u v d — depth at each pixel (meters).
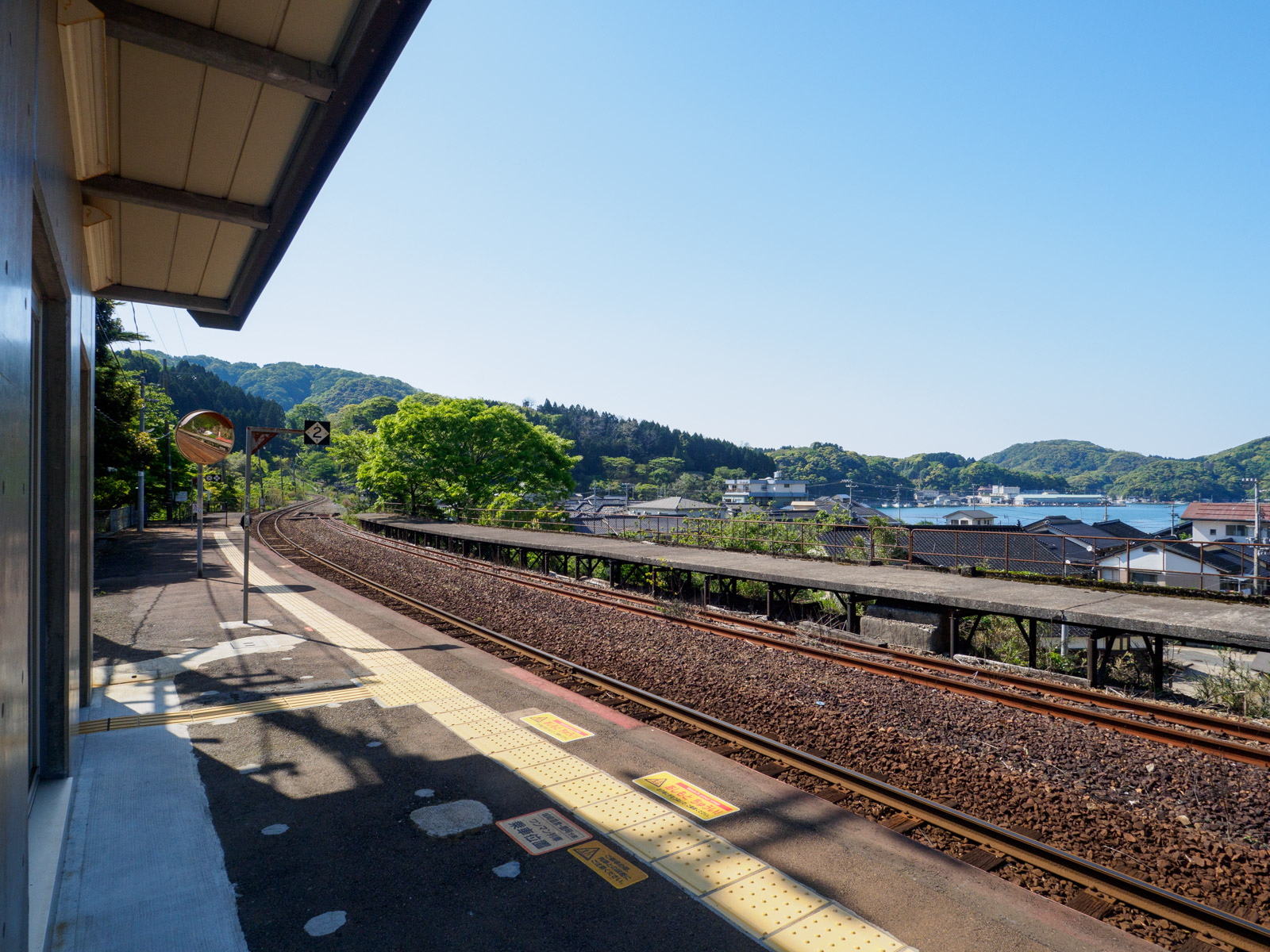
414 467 41.56
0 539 1.84
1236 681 9.16
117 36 4.32
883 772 5.83
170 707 6.74
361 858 4.09
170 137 5.72
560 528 27.69
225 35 4.61
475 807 4.72
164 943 3.33
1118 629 8.87
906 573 13.10
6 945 1.83
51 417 4.52
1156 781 5.40
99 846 4.18
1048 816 4.99
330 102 5.11
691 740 6.43
